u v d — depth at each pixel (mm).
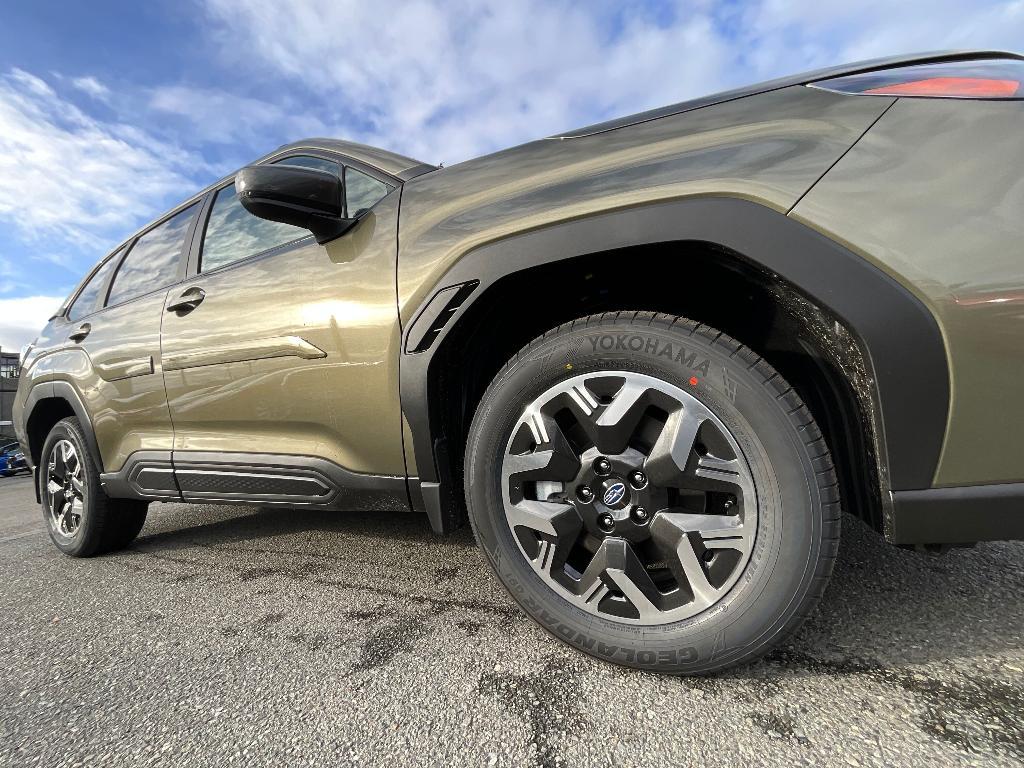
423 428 1367
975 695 1004
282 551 2227
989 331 859
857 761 856
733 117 1111
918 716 955
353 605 1604
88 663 1354
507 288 1293
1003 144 879
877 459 974
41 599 1884
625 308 1386
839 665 1120
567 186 1214
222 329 1814
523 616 1459
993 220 865
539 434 1224
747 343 1344
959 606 1339
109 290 2594
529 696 1076
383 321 1434
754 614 1034
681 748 906
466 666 1204
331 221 1570
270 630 1470
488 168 1414
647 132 1197
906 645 1182
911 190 915
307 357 1586
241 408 1788
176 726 1061
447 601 1590
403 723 1015
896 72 1034
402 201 1530
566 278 1301
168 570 2115
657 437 1140
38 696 1207
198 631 1501
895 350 910
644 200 1095
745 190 1016
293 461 1691
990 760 844
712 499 1122
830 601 1394
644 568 1146
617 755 898
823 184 970
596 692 1078
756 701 1021
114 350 2225
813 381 1247
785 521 1020
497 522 1278
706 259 1133
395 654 1280
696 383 1089
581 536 1218
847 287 933
